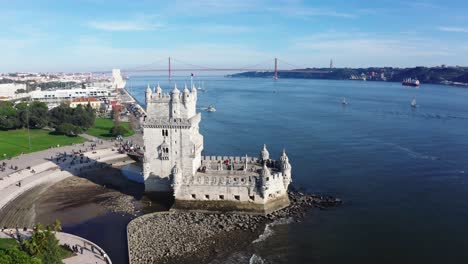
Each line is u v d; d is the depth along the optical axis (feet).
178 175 350.64
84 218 341.21
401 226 332.60
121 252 281.13
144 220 336.08
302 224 334.65
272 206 356.18
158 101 365.61
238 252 286.66
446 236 314.76
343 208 368.89
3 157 522.06
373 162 516.32
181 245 292.81
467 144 615.98
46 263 233.96
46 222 331.36
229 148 602.44
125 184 430.61
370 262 278.87
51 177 451.53
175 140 364.79
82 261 256.52
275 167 391.86
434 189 415.44
